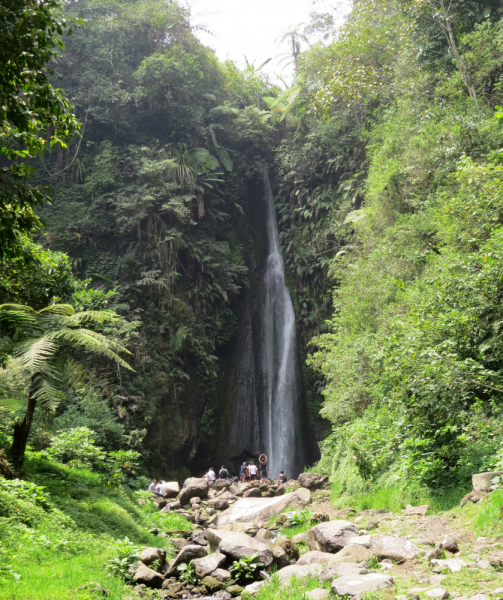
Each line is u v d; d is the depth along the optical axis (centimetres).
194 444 2453
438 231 1234
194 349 2456
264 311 3062
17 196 559
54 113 555
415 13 1702
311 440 2686
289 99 2855
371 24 1992
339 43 1939
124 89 2705
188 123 2811
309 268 2828
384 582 416
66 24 522
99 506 796
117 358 776
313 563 534
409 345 809
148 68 2639
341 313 1556
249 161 3164
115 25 2708
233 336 2891
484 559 452
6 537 556
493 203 918
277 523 998
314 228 2825
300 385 2795
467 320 805
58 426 1578
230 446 2686
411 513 733
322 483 1343
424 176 1451
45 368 707
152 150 2597
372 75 1844
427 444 834
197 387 2502
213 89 3078
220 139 3080
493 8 1712
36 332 768
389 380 978
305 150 2781
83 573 505
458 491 723
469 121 1358
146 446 2111
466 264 830
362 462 942
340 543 597
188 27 2925
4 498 642
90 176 2452
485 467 691
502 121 1335
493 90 1568
